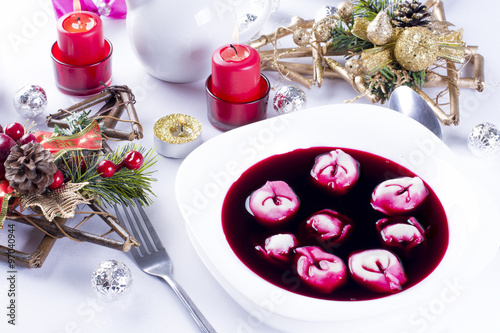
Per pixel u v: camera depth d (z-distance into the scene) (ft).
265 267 2.42
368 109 2.71
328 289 2.38
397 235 2.49
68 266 2.51
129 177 2.56
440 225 2.52
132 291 2.47
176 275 2.50
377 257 2.44
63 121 2.79
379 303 2.29
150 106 2.94
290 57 3.05
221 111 2.83
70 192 2.45
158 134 2.76
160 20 2.81
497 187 2.72
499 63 3.09
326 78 3.05
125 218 2.61
